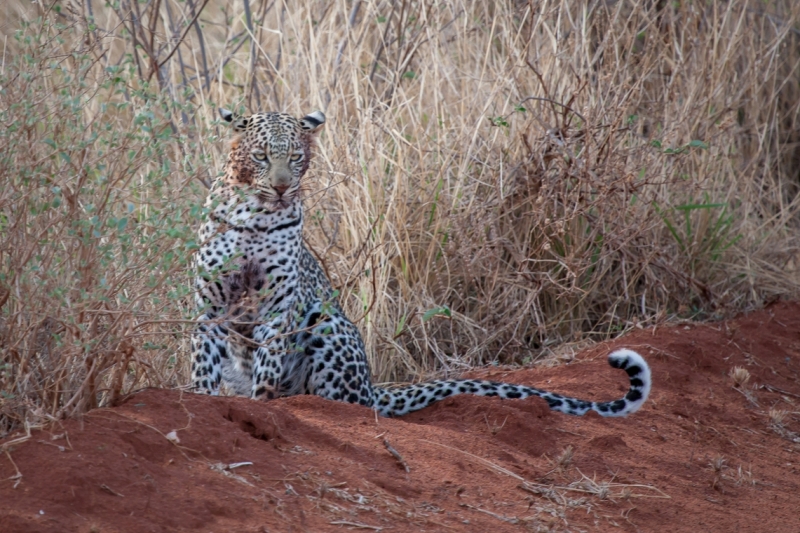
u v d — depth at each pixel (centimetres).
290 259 929
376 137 1270
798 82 1855
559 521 672
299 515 586
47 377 637
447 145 1310
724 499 788
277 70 1359
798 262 1609
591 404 922
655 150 1358
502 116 1265
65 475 547
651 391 1038
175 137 877
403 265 1198
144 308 712
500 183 1237
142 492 560
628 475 789
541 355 1221
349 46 1311
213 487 590
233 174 926
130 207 845
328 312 833
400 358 1149
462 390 934
